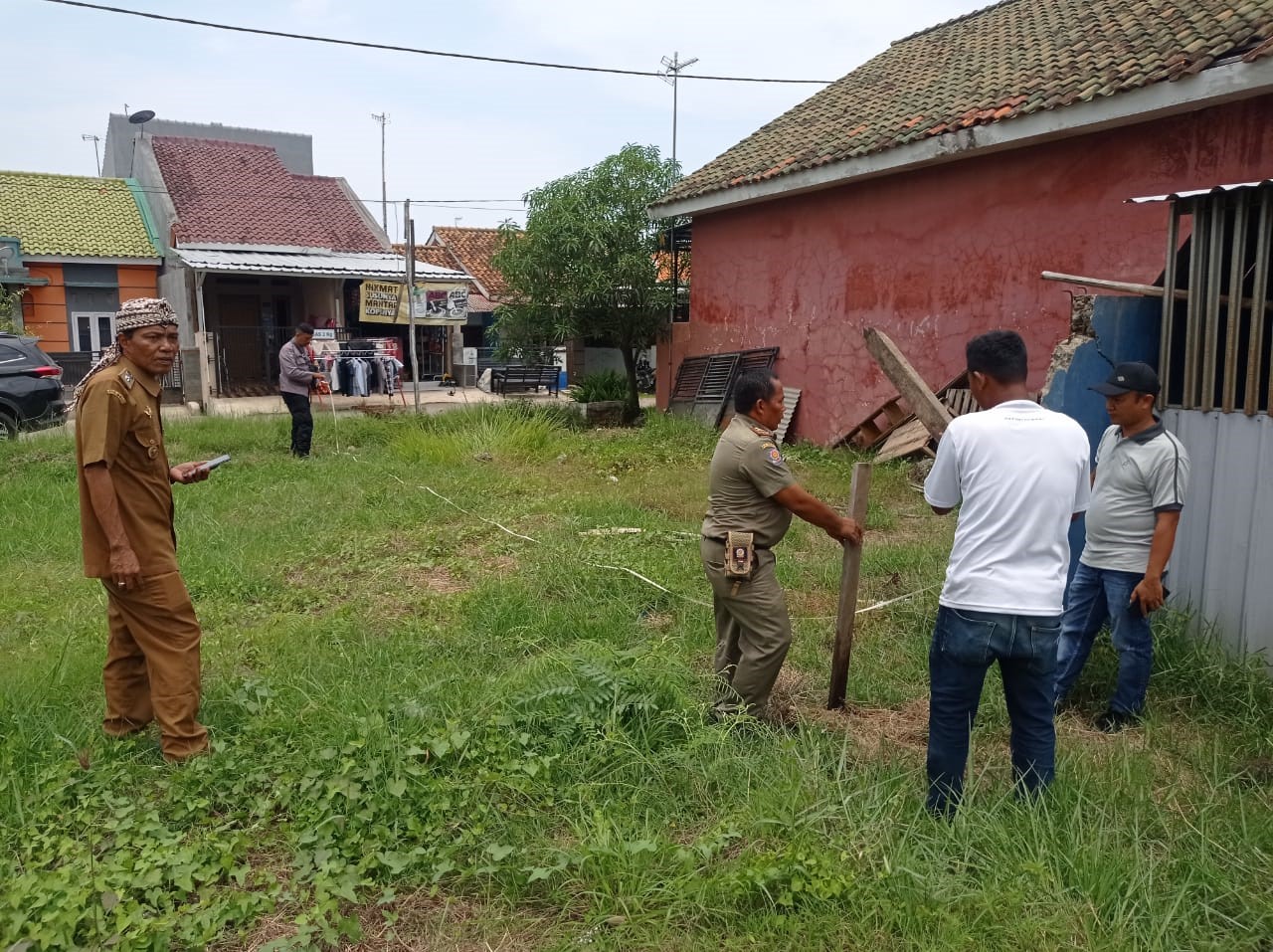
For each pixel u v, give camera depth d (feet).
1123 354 17.89
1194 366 16.72
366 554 24.11
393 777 11.55
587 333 57.31
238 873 9.94
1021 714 11.26
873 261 41.42
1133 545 14.12
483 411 49.88
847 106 47.11
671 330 57.52
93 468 11.64
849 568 14.52
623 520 27.40
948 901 9.40
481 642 17.26
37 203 74.49
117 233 74.02
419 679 14.99
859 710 15.06
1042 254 33.45
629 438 45.62
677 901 9.52
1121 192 30.48
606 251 53.42
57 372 46.37
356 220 81.51
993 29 45.98
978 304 36.24
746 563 13.10
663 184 55.93
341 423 48.39
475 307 90.79
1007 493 10.58
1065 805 11.01
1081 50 34.22
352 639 17.58
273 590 21.22
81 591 20.83
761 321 49.39
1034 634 10.62
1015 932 9.00
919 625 18.56
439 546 25.02
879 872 9.72
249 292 73.87
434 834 10.71
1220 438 16.12
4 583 21.26
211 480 33.47
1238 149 26.81
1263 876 9.99
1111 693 15.55
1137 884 9.58
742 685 13.74
